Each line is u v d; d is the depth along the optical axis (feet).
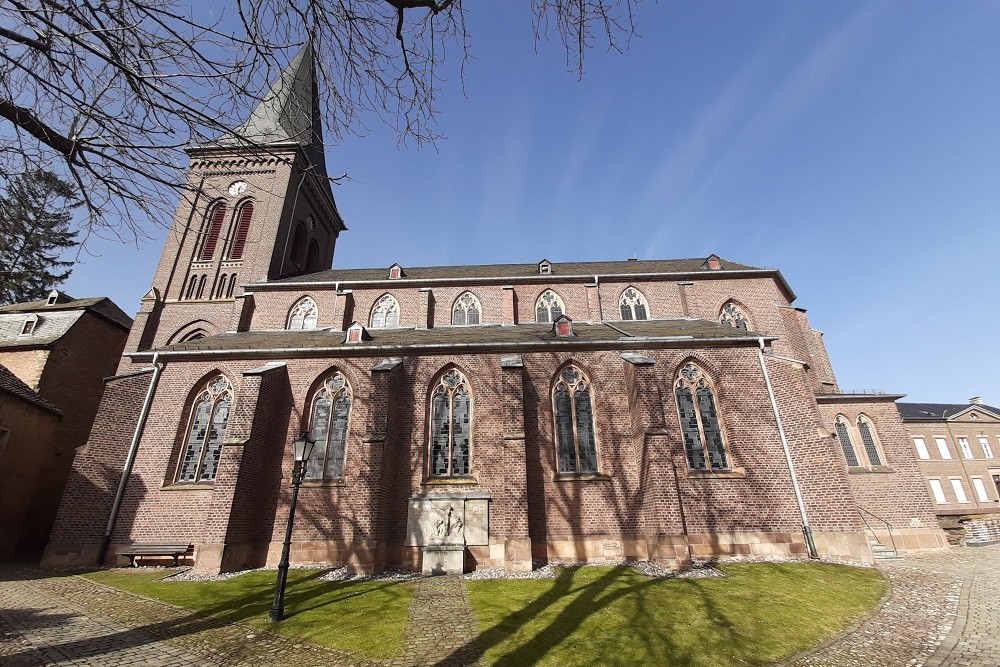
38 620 36.68
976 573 52.60
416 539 54.75
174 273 97.14
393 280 92.22
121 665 28.25
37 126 20.57
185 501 60.29
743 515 58.18
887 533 72.13
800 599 40.22
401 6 21.47
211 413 65.31
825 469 58.03
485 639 31.71
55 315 93.71
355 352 65.72
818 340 97.96
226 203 102.63
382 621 35.63
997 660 28.58
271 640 32.45
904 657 29.53
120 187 24.00
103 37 20.16
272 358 67.26
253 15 21.13
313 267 119.96
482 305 91.86
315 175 25.20
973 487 144.25
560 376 65.10
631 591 41.93
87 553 57.52
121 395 64.18
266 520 58.49
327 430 63.36
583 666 27.78
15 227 25.89
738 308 90.27
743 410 63.36
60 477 85.46
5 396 68.80
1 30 19.34
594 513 57.36
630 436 61.05
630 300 91.86
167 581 49.16
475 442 61.26
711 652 29.86
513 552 51.98
